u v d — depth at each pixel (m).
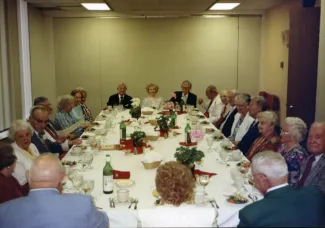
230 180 2.75
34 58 7.70
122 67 8.76
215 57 8.74
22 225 1.83
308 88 5.80
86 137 4.49
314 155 2.77
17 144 3.24
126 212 2.21
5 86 6.13
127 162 3.27
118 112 6.73
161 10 8.12
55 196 1.88
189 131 4.05
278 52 7.68
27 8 7.20
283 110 7.39
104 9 7.83
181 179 1.80
